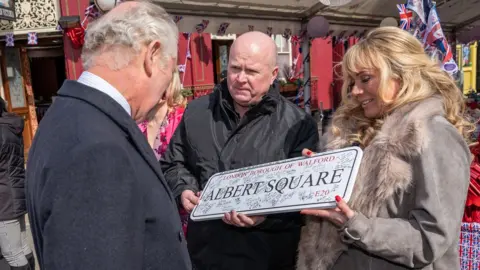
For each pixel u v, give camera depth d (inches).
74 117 34.9
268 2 201.3
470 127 54.0
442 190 45.9
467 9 266.2
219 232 67.4
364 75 53.6
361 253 52.3
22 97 298.4
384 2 234.2
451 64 124.6
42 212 31.7
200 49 376.5
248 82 67.4
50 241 30.4
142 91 39.8
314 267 56.6
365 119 57.2
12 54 290.4
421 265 47.3
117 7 40.8
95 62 38.6
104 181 31.7
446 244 45.6
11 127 109.2
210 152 71.5
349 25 258.2
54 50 309.6
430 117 48.3
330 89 503.5
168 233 37.9
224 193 61.6
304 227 61.5
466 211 79.7
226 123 72.9
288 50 474.0
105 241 30.6
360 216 47.5
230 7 194.9
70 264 29.8
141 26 38.4
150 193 36.9
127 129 36.6
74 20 235.0
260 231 65.5
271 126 69.2
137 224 33.9
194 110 76.4
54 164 32.0
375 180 49.6
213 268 68.0
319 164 53.6
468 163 48.4
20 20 258.8
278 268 67.3
